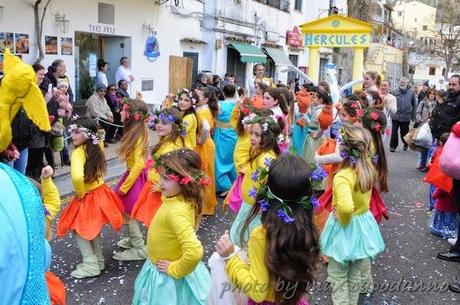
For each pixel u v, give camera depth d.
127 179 4.73
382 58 41.53
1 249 1.38
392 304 4.19
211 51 15.57
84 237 4.30
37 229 1.53
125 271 4.60
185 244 2.97
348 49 26.25
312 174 2.40
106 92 9.98
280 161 2.44
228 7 16.19
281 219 2.36
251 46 17.86
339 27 12.96
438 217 6.07
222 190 7.31
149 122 4.73
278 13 20.78
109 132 9.95
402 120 12.11
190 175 3.05
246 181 4.36
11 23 8.34
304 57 24.27
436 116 7.68
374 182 3.79
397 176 9.59
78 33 10.41
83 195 4.35
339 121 6.57
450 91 7.50
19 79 2.60
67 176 7.64
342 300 3.81
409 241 5.85
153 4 12.34
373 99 7.12
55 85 8.11
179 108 5.79
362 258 3.76
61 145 7.40
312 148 6.88
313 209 2.44
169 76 13.44
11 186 1.52
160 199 4.45
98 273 4.46
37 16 8.77
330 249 3.79
